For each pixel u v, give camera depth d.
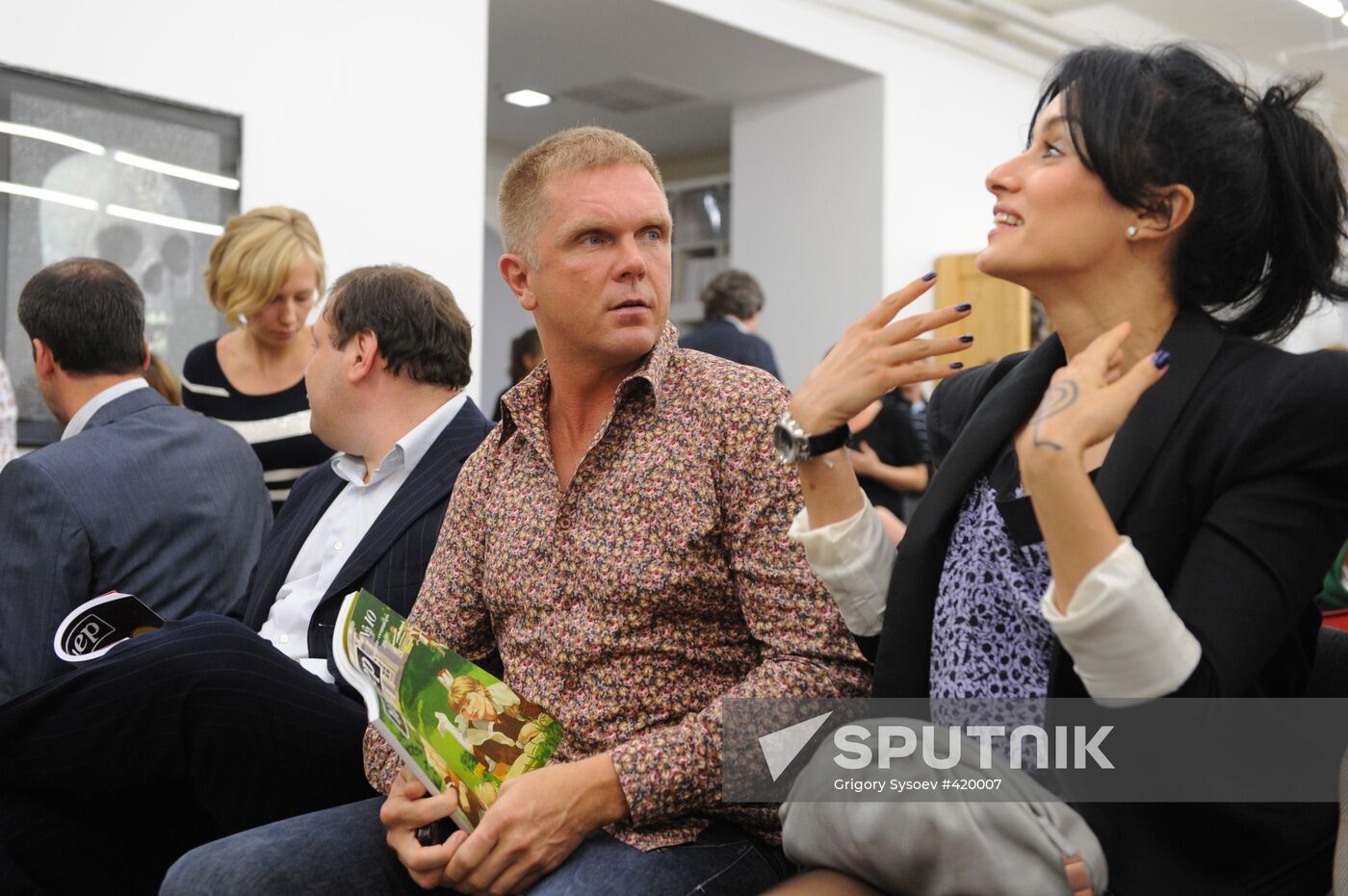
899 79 7.49
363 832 1.63
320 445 3.38
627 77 7.48
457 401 2.23
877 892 1.16
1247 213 1.21
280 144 4.72
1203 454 1.15
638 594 1.52
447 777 1.49
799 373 7.77
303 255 3.36
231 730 1.87
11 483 2.19
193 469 2.37
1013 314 7.35
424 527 2.10
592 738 1.53
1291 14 7.95
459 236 5.28
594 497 1.57
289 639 2.18
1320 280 1.25
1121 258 1.22
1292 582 1.10
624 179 1.59
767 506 1.48
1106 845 1.15
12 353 4.00
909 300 1.32
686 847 1.46
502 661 1.72
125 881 2.07
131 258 4.30
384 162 5.03
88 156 4.18
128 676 1.87
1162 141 1.18
